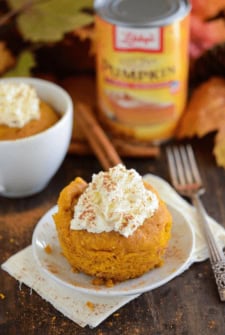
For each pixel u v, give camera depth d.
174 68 0.52
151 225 0.39
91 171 0.52
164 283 0.40
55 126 0.47
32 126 0.48
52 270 0.40
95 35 0.57
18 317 0.40
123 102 0.53
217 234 0.44
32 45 0.59
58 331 0.39
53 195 0.50
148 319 0.39
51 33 0.55
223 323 0.39
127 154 0.53
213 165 0.53
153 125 0.54
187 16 0.51
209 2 0.60
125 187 0.40
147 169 0.53
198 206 0.47
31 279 0.42
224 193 0.50
